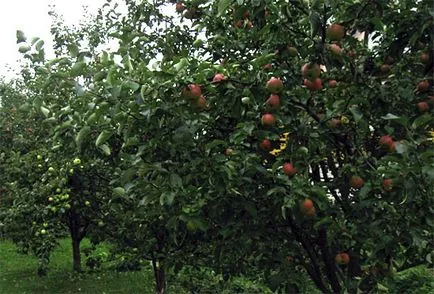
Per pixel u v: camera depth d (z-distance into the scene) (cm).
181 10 331
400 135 244
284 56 242
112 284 725
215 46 312
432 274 331
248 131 217
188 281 464
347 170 243
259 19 241
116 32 275
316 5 216
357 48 274
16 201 552
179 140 210
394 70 260
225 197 237
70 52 234
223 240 275
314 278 286
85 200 494
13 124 789
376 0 230
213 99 227
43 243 570
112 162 411
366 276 246
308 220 248
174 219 249
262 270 292
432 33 234
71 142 295
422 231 231
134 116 216
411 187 203
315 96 257
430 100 245
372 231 229
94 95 227
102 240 513
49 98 327
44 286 728
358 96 231
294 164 234
